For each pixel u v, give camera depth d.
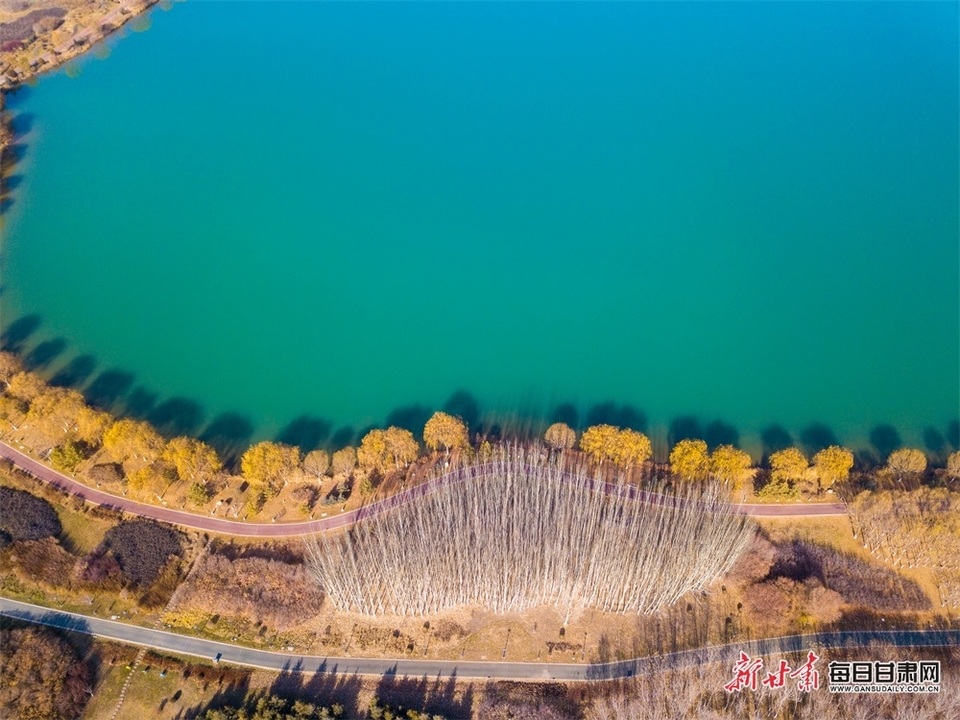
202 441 183.38
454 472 173.25
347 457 170.50
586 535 159.00
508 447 180.25
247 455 166.88
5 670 135.75
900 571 159.00
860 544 163.50
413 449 172.75
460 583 152.00
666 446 189.50
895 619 152.62
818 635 148.88
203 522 162.88
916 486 175.50
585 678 142.25
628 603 151.12
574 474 174.12
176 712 135.88
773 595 150.25
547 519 160.50
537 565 153.25
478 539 156.75
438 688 140.50
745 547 159.25
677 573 153.25
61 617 146.25
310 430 189.38
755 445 191.12
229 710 133.12
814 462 175.75
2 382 184.50
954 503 166.38
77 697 135.62
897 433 194.38
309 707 133.38
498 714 136.25
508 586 152.50
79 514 161.75
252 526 163.12
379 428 191.12
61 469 166.88
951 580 157.88
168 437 183.75
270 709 133.00
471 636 147.25
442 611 150.25
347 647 145.38
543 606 151.38
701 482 172.88
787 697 137.00
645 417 197.25
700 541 158.12
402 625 148.25
